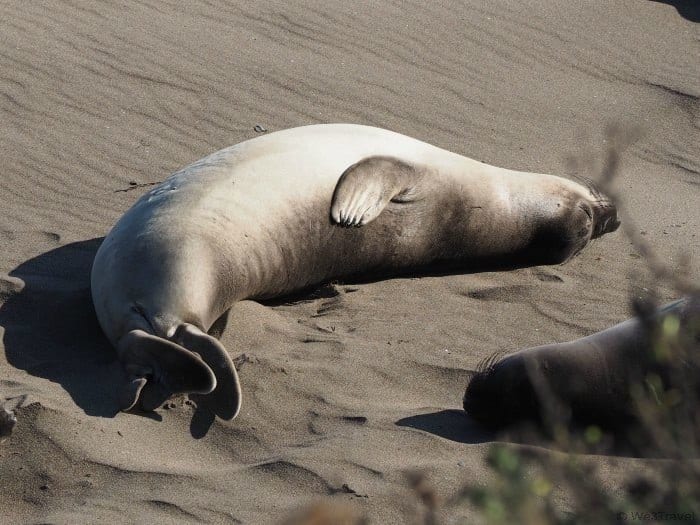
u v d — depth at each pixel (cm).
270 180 2572
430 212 2856
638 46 4719
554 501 1600
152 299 2220
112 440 1906
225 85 3834
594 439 1483
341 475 1786
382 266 2836
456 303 2642
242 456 1897
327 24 4397
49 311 2409
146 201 2462
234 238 2431
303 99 3834
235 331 2361
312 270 2691
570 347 1955
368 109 3844
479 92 4122
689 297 1870
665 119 4159
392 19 4534
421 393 2122
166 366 2048
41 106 3569
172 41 4088
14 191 3078
